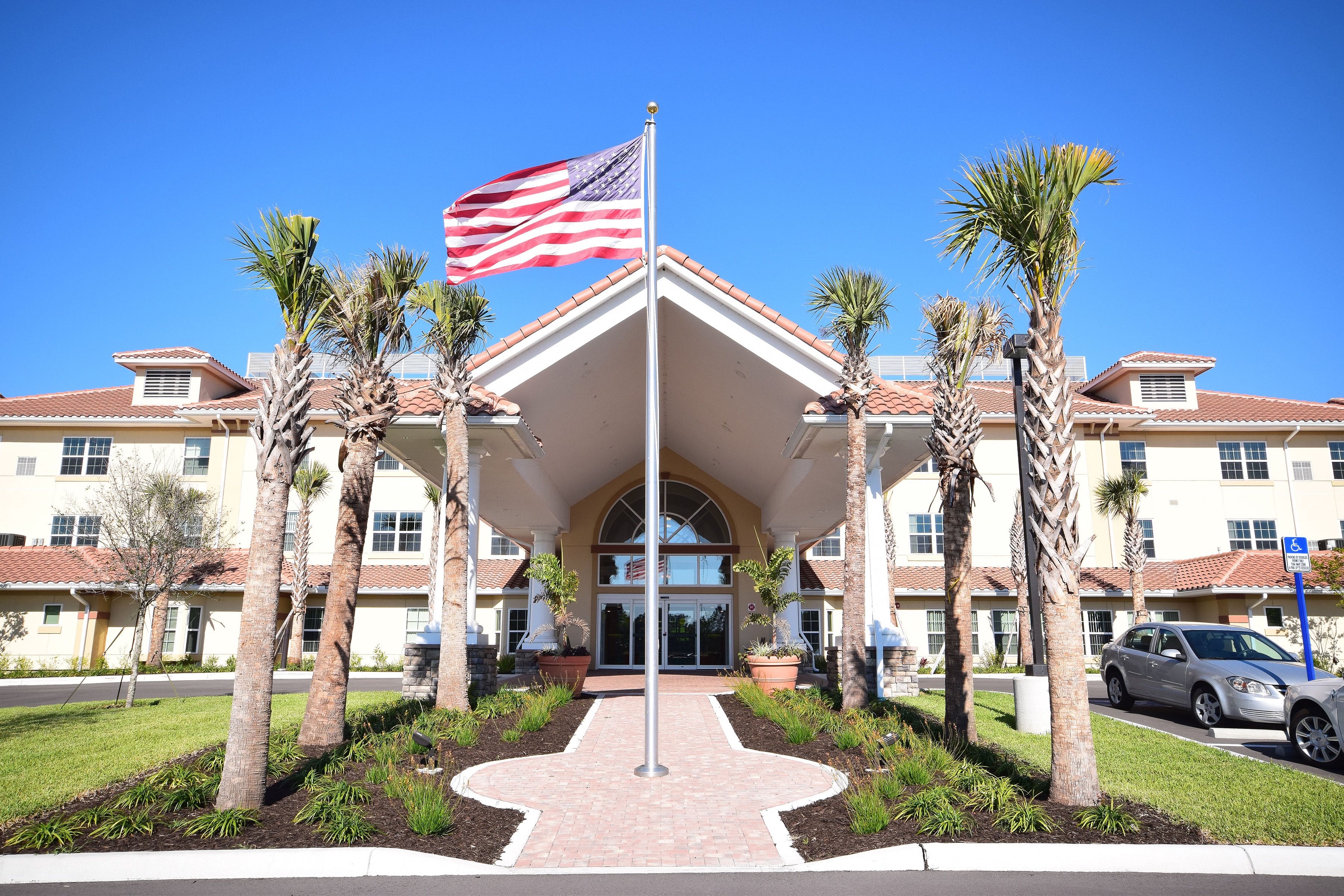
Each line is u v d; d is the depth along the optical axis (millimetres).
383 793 8195
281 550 7754
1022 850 6406
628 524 28328
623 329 17359
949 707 11188
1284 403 36062
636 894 5855
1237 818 7352
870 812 7129
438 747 10438
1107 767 9641
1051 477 7781
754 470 24406
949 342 12156
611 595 27609
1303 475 33562
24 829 6770
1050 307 7926
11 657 27703
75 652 28062
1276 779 8969
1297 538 13148
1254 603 27906
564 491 25906
